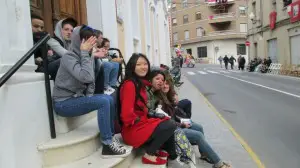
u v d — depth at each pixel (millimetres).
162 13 24031
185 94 12820
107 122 3617
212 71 30781
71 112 3709
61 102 3719
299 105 9484
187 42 58969
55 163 3438
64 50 4305
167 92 4828
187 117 5191
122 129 4059
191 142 4531
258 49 32312
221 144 5703
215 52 54281
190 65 41812
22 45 3430
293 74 21109
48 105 3625
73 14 7023
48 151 3404
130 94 3859
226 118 8039
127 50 10227
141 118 3986
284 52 25156
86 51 3582
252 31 34469
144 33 14539
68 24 4574
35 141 3359
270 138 6102
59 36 4609
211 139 6035
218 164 4426
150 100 4395
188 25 58562
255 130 6727
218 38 53688
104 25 7645
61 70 3699
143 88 4082
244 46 54188
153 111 4160
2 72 2961
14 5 3297
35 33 4434
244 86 15477
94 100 3611
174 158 4324
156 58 20078
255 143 5809
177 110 4965
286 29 24531
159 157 3984
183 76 24438
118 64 5930
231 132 6508
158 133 3854
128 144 4000
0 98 2838
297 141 5855
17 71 3199
